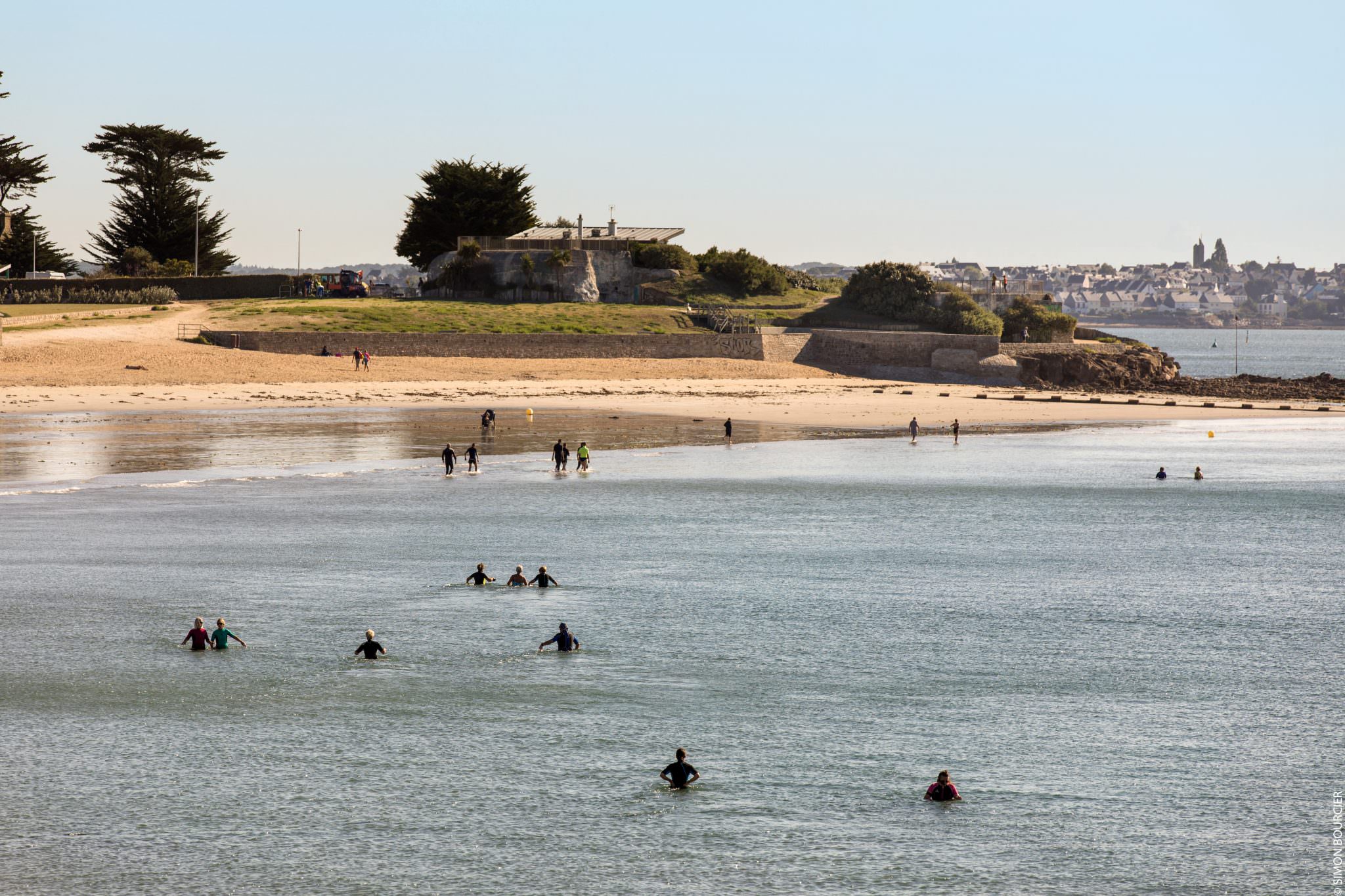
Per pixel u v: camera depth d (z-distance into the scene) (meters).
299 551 77.31
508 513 92.44
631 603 65.62
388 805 40.22
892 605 66.06
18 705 48.66
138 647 56.28
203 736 45.84
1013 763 44.09
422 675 53.16
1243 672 54.66
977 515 94.50
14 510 89.31
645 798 40.91
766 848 37.50
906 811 40.09
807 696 50.91
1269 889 35.22
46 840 37.47
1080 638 60.00
